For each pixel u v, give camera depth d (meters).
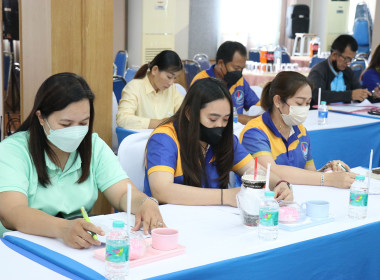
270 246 1.89
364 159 4.35
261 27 11.95
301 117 2.80
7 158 2.08
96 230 1.81
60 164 2.16
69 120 2.01
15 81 5.57
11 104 5.53
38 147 2.11
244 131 2.89
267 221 1.91
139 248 1.70
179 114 2.44
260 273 1.84
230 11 11.34
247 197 2.04
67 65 3.72
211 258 1.76
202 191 2.34
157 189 2.36
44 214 1.95
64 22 3.67
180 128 2.43
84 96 2.03
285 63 9.35
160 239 1.77
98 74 3.81
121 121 4.02
